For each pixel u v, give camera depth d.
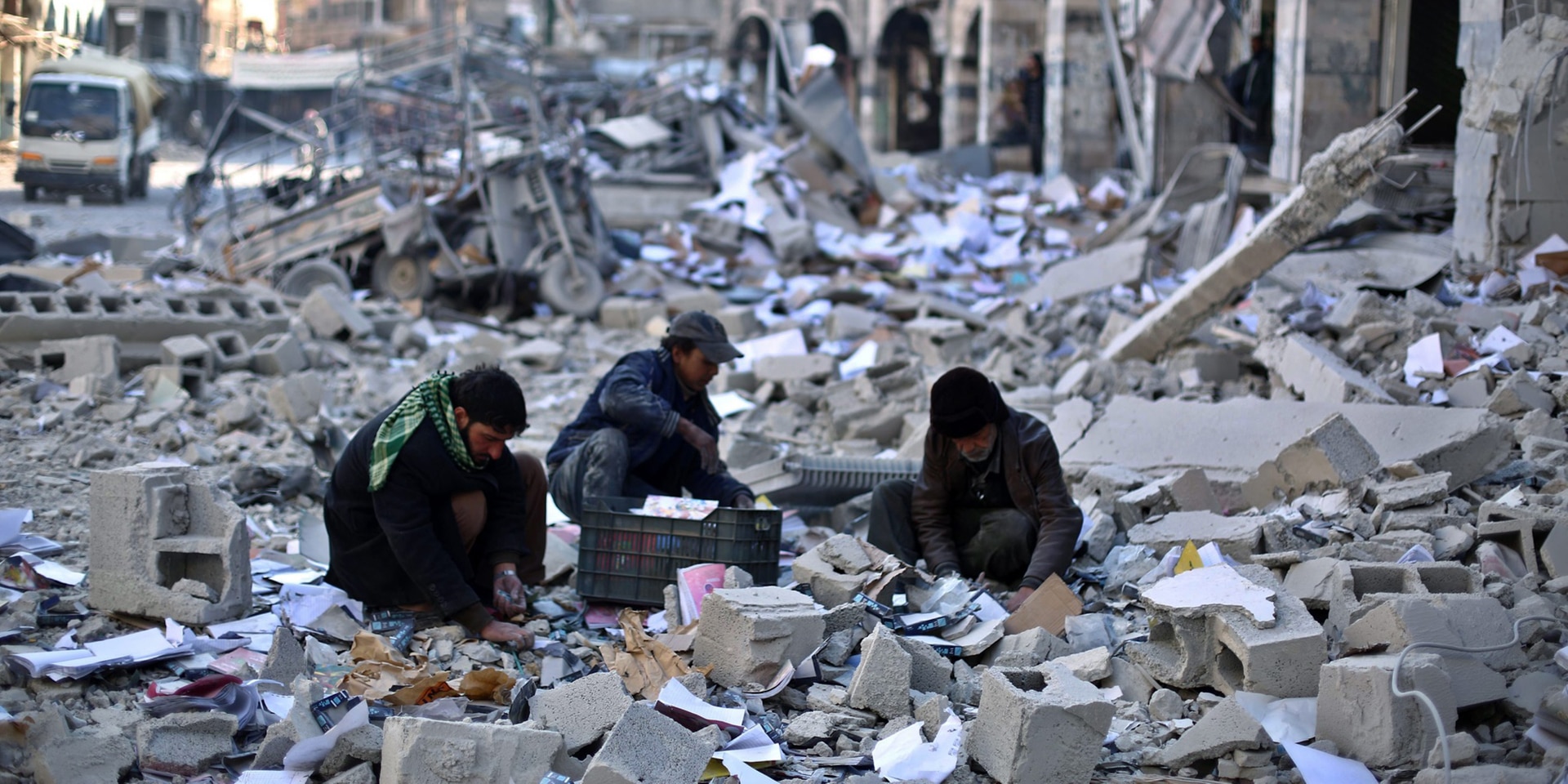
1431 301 7.82
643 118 17.25
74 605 4.20
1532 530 4.27
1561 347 6.79
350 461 4.26
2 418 7.10
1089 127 20.88
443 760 2.88
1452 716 3.10
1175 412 6.18
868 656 3.50
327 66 41.53
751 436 7.55
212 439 7.26
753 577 4.38
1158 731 3.49
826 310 12.68
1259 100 16.86
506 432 4.09
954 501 4.90
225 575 4.09
